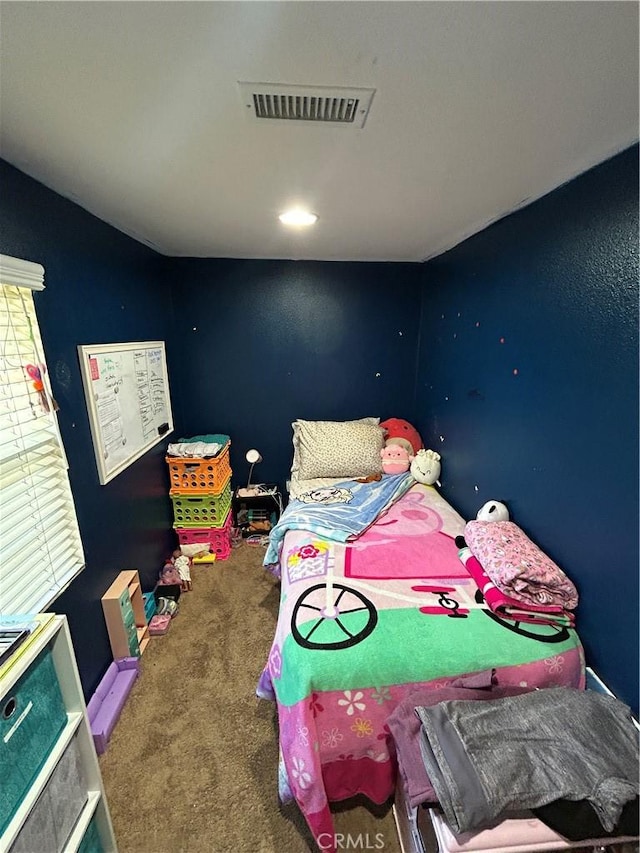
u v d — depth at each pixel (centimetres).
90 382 161
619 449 108
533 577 129
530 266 147
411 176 123
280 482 311
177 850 116
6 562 113
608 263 110
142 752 143
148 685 171
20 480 120
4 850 75
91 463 162
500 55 68
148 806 127
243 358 285
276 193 140
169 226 186
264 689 142
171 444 256
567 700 104
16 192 119
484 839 83
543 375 141
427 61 70
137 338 212
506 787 86
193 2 57
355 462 254
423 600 140
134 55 69
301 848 117
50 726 91
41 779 85
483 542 151
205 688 170
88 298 162
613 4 57
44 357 132
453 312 223
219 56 69
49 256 136
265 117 90
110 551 177
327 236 204
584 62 70
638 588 103
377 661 117
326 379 294
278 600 226
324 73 74
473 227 184
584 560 123
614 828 83
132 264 207
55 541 137
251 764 140
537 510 147
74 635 145
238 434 300
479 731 97
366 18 61
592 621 121
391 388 299
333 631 126
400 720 107
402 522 199
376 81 76
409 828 109
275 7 58
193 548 261
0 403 113
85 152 108
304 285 275
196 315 274
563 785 86
